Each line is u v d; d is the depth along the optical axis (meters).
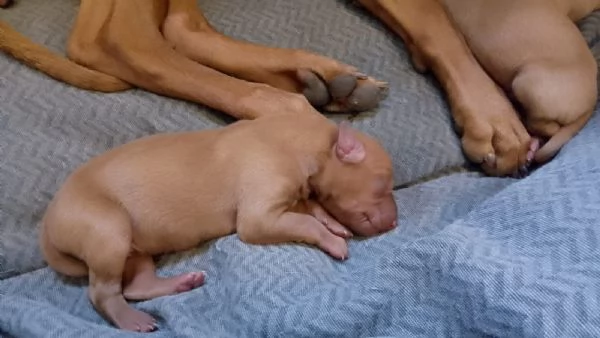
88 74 0.76
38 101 0.76
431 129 0.76
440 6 0.79
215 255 0.67
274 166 0.67
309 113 0.72
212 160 0.67
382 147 0.71
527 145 0.73
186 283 0.66
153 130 0.75
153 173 0.67
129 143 0.69
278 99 0.74
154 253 0.68
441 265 0.59
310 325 0.60
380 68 0.80
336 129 0.70
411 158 0.74
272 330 0.61
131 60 0.76
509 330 0.56
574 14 0.79
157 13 0.79
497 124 0.73
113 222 0.65
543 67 0.72
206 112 0.77
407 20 0.78
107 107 0.76
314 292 0.62
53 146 0.74
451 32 0.77
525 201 0.63
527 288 0.56
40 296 0.67
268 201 0.66
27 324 0.62
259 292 0.63
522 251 0.60
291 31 0.82
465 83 0.75
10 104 0.75
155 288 0.66
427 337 0.58
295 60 0.75
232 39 0.78
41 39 0.80
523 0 0.75
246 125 0.70
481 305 0.57
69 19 0.82
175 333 0.62
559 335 0.54
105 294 0.65
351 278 0.64
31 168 0.72
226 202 0.67
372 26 0.82
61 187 0.68
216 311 0.64
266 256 0.66
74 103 0.76
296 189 0.68
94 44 0.77
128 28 0.77
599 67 0.77
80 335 0.61
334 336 0.60
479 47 0.76
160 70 0.76
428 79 0.79
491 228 0.62
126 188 0.66
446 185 0.73
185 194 0.67
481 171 0.75
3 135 0.74
